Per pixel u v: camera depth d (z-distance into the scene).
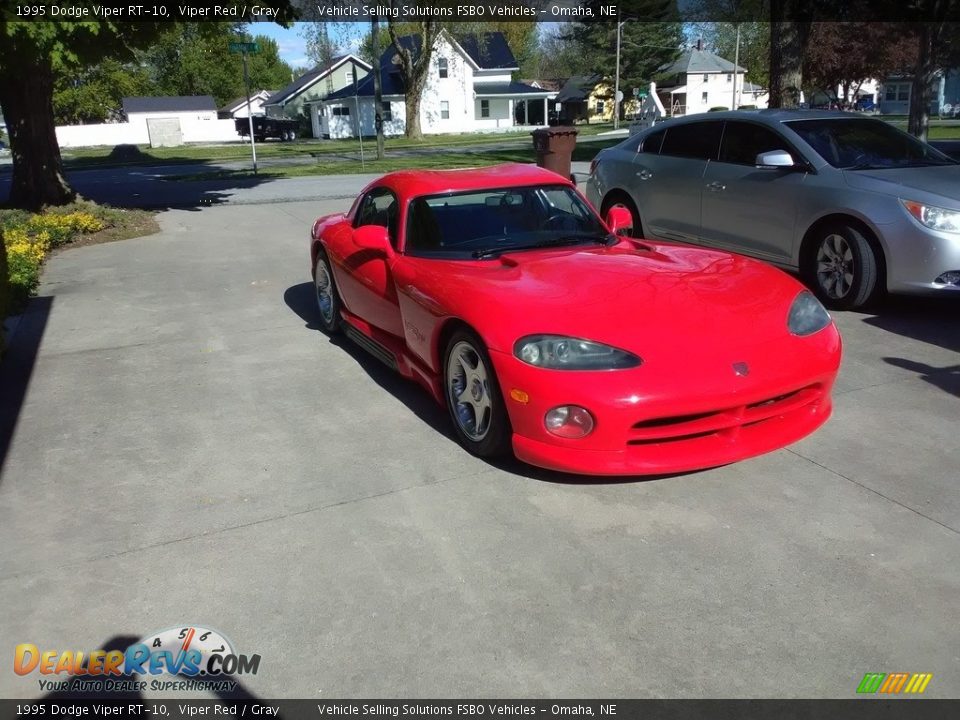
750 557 2.98
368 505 3.49
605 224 4.98
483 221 4.70
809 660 2.44
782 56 14.52
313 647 2.59
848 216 6.08
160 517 3.45
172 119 55.25
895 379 4.76
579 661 2.48
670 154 7.91
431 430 4.29
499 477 3.70
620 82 64.69
